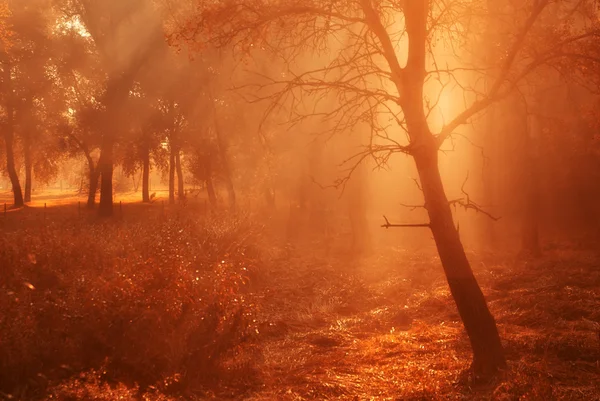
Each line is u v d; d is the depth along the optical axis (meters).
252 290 14.83
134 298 8.06
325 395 7.36
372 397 7.28
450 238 8.01
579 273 15.18
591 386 7.03
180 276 8.58
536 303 11.59
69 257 11.96
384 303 14.09
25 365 6.62
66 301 8.41
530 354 8.33
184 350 7.89
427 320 11.73
